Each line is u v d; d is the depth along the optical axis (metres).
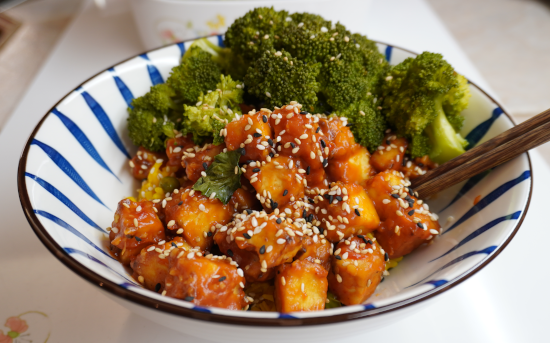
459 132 0.28
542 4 0.79
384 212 0.26
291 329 0.18
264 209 0.25
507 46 0.69
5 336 0.24
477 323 0.25
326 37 0.27
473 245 0.23
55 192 0.23
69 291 0.25
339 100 0.27
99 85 0.27
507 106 0.56
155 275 0.23
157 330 0.24
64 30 0.50
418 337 0.24
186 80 0.28
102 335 0.24
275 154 0.25
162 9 0.36
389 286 0.25
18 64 0.45
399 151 0.27
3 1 0.55
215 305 0.21
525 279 0.27
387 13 0.53
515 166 0.24
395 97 0.28
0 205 0.29
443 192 0.28
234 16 0.36
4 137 0.33
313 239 0.24
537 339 0.25
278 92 0.26
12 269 0.26
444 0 0.82
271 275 0.23
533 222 0.30
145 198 0.27
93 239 0.23
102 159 0.27
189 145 0.27
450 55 0.45
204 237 0.24
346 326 0.19
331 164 0.26
